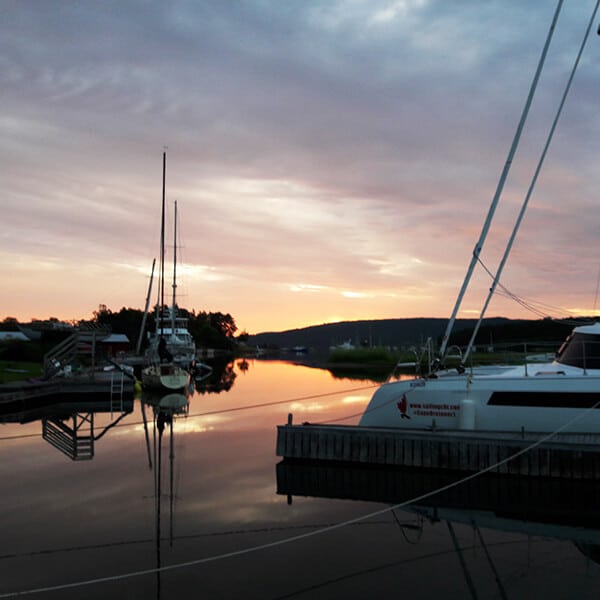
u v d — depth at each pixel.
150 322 87.75
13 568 7.91
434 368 15.34
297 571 7.83
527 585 7.41
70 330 48.09
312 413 23.78
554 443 12.46
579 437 12.84
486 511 10.66
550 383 13.37
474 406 13.95
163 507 10.83
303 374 52.94
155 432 19.62
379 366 66.00
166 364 33.84
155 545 8.80
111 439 18.31
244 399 29.77
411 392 14.66
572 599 6.99
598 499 11.32
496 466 12.80
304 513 10.50
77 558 8.30
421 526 9.81
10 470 13.99
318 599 6.98
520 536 9.33
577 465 12.27
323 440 14.37
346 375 50.31
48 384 27.75
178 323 56.09
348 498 11.53
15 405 25.62
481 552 8.59
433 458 13.37
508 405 13.70
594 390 12.99
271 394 32.47
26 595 7.09
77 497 11.55
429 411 14.40
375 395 15.21
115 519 10.10
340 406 26.16
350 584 7.43
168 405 27.48
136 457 15.48
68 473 13.66
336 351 73.38
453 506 10.94
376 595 7.11
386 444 13.85
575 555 8.49
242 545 8.84
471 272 14.63
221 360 95.44
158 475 13.41
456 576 7.70
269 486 12.43
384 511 10.64
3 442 17.86
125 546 8.77
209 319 131.38
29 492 11.91
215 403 28.06
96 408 26.56
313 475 13.30
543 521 10.09
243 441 17.77
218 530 9.55
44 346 45.94
